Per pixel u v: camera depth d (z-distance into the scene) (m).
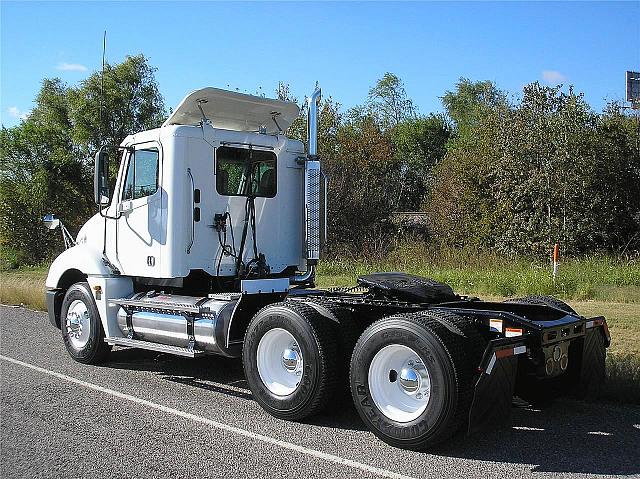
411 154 47.81
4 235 31.95
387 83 56.91
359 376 5.67
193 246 7.68
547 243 22.39
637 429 5.94
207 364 8.78
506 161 23.62
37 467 5.00
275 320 6.21
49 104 32.91
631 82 33.44
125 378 7.93
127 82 31.52
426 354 5.25
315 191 8.34
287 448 5.43
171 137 7.63
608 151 22.95
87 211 32.44
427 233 27.78
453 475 4.85
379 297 6.75
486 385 5.11
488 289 15.26
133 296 8.20
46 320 12.65
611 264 18.34
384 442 5.57
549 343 5.73
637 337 9.17
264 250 8.23
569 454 5.30
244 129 8.66
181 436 5.73
